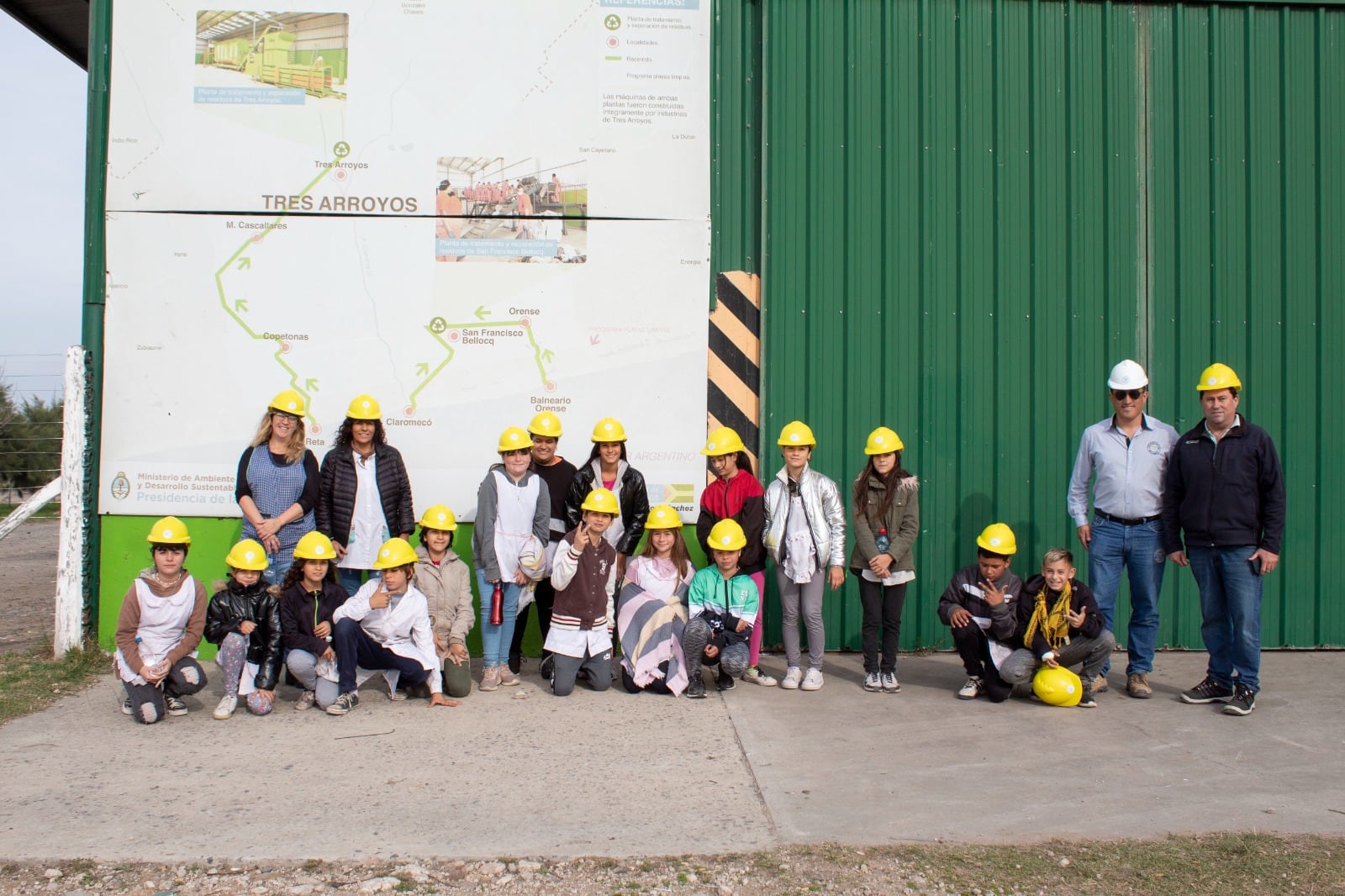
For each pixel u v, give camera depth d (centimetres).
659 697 576
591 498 577
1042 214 699
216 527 659
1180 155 706
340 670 539
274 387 663
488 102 673
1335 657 685
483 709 549
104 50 665
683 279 679
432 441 668
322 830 386
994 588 573
